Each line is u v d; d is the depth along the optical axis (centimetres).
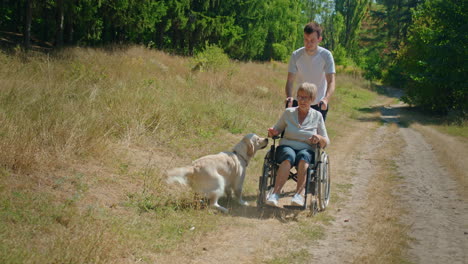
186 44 3322
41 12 2244
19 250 337
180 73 1664
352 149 1050
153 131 807
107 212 456
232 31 3416
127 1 2338
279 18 5019
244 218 502
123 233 405
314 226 492
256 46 3956
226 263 380
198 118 992
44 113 669
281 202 583
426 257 411
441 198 633
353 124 1588
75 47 1884
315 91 538
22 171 501
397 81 4325
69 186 499
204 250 404
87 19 2253
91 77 1073
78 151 593
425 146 1138
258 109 1347
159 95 1012
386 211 562
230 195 555
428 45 2203
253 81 1933
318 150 522
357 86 3697
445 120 1870
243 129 1051
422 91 2288
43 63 1137
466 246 443
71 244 361
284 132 561
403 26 5947
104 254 357
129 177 575
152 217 468
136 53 1955
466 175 776
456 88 2158
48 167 530
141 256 371
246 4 3650
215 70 1870
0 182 460
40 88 820
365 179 752
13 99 706
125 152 670
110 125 759
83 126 656
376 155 986
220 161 514
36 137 586
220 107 1143
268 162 530
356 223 511
